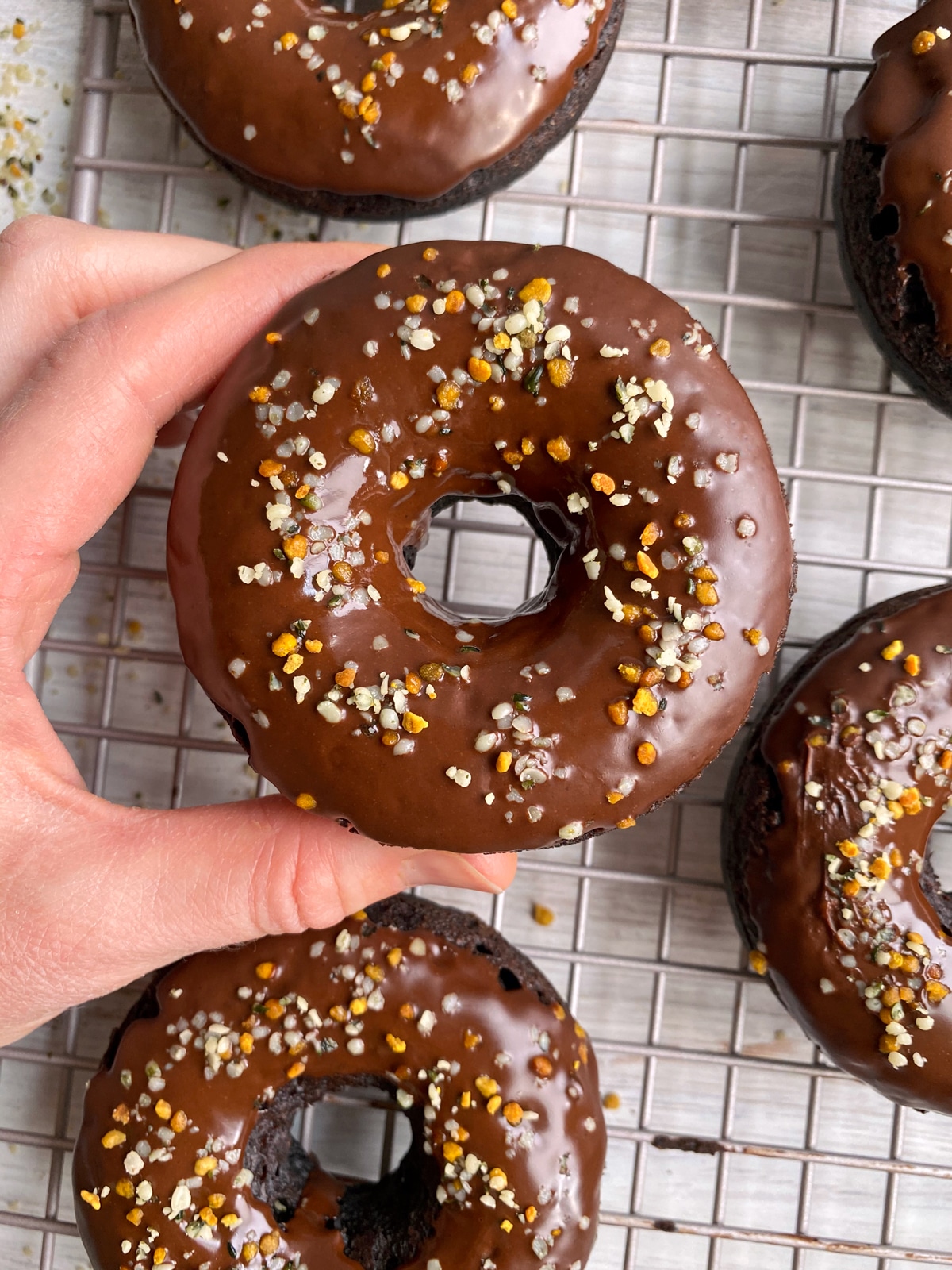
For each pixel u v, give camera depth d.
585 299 0.17
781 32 0.23
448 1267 0.19
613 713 0.17
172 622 0.23
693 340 0.17
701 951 0.23
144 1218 0.19
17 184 0.23
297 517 0.17
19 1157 0.23
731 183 0.23
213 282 0.18
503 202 0.22
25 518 0.18
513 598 0.23
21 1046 0.23
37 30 0.23
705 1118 0.23
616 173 0.23
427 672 0.17
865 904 0.20
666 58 0.22
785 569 0.17
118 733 0.23
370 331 0.17
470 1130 0.19
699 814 0.23
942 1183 0.23
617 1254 0.23
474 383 0.17
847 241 0.21
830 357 0.23
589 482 0.17
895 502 0.23
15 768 0.18
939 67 0.20
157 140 0.23
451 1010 0.20
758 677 0.17
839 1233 0.23
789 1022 0.23
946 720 0.20
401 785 0.17
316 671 0.17
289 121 0.20
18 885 0.18
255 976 0.20
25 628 0.19
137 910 0.18
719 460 0.17
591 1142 0.20
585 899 0.23
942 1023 0.20
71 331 0.19
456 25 0.19
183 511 0.17
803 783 0.20
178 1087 0.20
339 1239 0.20
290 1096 0.21
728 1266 0.23
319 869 0.18
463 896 0.23
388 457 0.17
